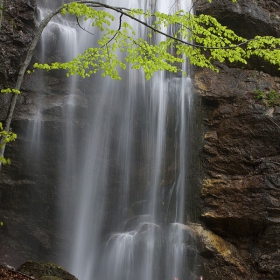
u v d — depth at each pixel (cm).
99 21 859
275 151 1293
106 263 1288
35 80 1401
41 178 1322
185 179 1335
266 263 1230
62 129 1357
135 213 1424
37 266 859
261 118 1317
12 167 1284
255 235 1277
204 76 1420
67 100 1400
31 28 1404
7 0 1340
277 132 1298
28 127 1303
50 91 1413
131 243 1254
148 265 1210
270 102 1345
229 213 1252
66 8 832
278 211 1225
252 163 1292
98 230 1396
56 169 1347
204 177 1308
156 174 1424
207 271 1187
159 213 1363
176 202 1330
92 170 1417
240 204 1256
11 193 1277
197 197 1298
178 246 1195
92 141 1430
